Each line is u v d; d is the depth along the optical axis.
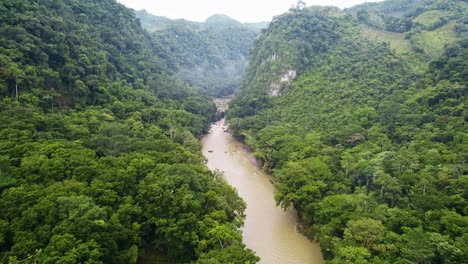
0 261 29.89
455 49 84.88
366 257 37.19
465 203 42.75
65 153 47.97
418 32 126.19
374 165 57.66
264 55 155.25
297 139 83.94
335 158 67.88
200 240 40.50
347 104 96.06
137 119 82.88
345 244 40.38
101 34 117.38
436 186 48.31
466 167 49.28
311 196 54.38
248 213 61.69
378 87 96.56
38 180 42.25
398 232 42.34
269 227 56.81
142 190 43.81
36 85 68.12
